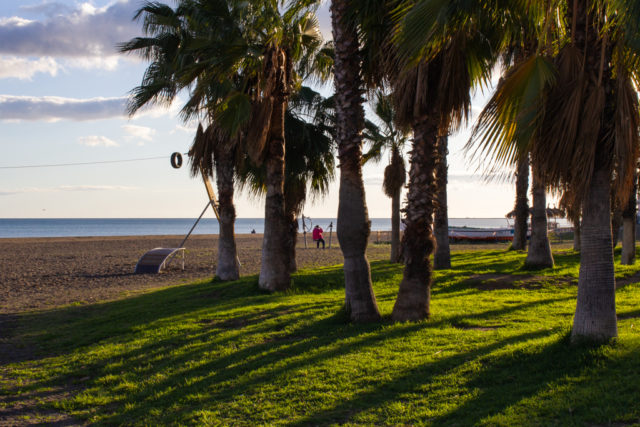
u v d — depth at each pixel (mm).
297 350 7820
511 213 38469
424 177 9172
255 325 9922
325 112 18359
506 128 5922
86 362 8258
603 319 6398
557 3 6156
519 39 7949
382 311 10516
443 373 6215
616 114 6043
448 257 17828
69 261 31531
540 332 7832
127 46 16438
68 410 6223
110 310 13891
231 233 18344
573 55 6152
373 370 6551
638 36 5434
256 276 18078
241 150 16531
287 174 17969
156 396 6379
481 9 6457
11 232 122500
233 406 5793
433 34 6027
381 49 9227
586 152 5992
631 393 4941
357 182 9734
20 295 17984
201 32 14430
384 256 30422
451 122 9023
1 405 6449
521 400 5090
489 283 14148
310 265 26719
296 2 11977
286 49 14250
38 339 10414
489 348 7000
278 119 14586
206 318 11086
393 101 9586
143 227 180375
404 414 5160
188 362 7711
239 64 14148
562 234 42656
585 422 4531
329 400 5738
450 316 9547
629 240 16625
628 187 6230
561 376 5617
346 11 9453
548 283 13680
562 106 6043
